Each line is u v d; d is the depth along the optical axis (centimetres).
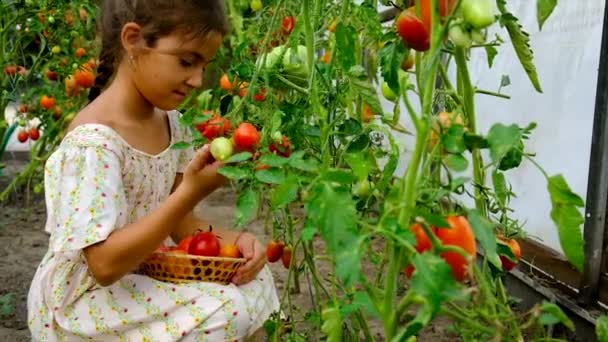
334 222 104
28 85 492
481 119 369
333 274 175
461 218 119
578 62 287
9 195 515
